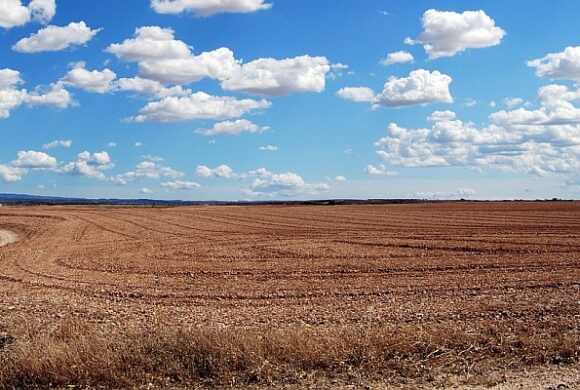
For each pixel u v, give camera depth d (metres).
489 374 7.89
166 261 28.91
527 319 12.68
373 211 84.69
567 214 68.25
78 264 28.23
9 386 7.59
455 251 31.05
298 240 38.31
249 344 8.38
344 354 8.29
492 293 18.17
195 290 19.91
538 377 7.78
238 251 32.53
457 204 119.31
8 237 50.78
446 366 8.20
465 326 11.53
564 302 15.31
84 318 14.02
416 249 32.12
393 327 10.91
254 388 7.43
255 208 104.62
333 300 17.45
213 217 69.88
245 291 19.52
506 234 40.47
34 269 26.70
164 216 72.81
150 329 11.23
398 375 7.81
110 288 20.59
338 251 31.56
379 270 24.42
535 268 24.16
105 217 71.25
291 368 7.98
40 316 14.26
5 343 9.97
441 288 19.38
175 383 7.66
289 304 16.83
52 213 81.69
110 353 8.12
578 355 8.60
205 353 8.16
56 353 7.97
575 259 26.72
